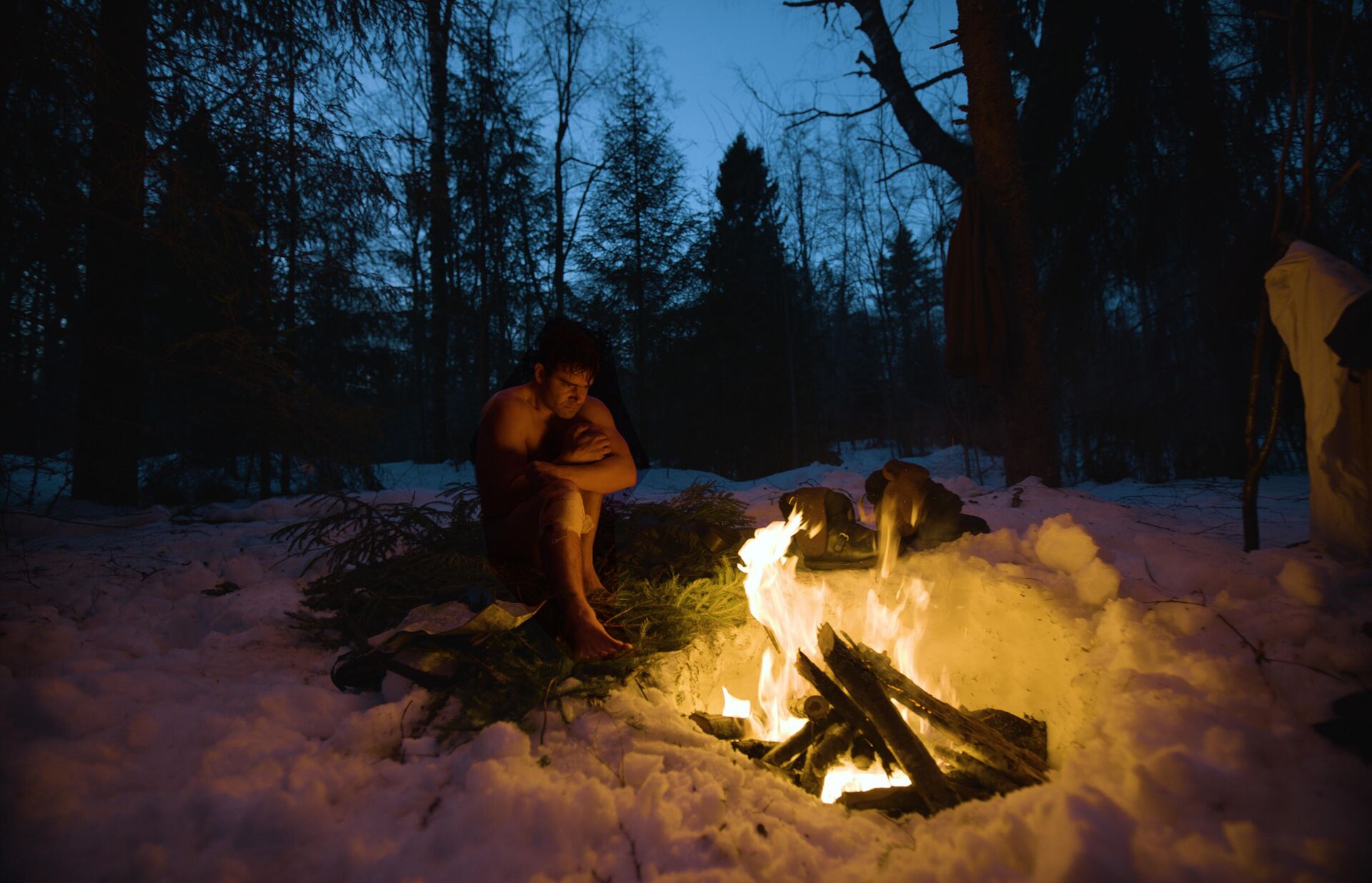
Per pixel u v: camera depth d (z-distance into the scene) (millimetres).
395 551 3543
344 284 6246
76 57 4395
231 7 5043
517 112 15281
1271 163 9055
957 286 7355
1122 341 10547
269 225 5574
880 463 18078
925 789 1858
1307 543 3219
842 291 19078
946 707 2068
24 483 6469
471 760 1799
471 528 3330
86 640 2701
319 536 3891
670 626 2539
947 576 3053
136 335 6672
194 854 1517
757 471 18141
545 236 16547
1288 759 1564
